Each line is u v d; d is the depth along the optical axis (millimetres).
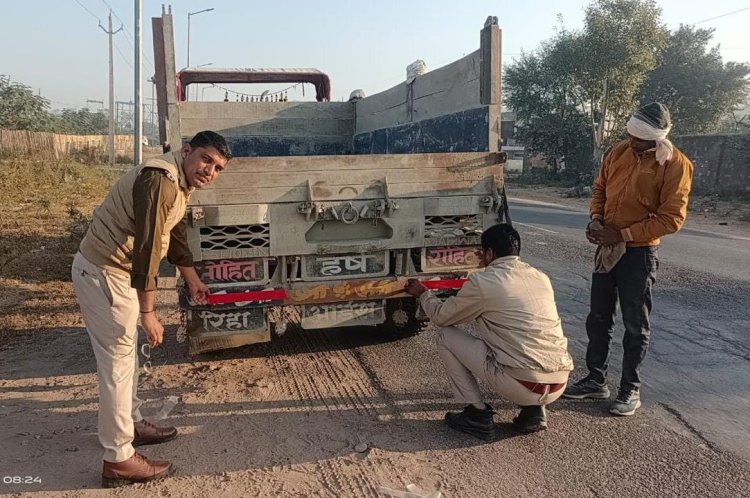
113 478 3053
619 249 3973
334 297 4457
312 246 4340
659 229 3809
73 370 4684
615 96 28375
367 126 8898
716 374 4730
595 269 4195
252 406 4074
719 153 23844
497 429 3801
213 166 3045
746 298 7105
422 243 4570
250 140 9148
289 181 4227
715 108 33906
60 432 3660
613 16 27016
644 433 3752
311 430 3734
